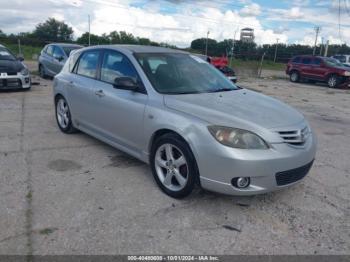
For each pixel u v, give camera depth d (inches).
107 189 154.0
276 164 130.4
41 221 125.3
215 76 190.1
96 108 193.2
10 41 1375.5
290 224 132.0
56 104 243.9
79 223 125.3
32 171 170.2
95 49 207.3
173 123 142.1
